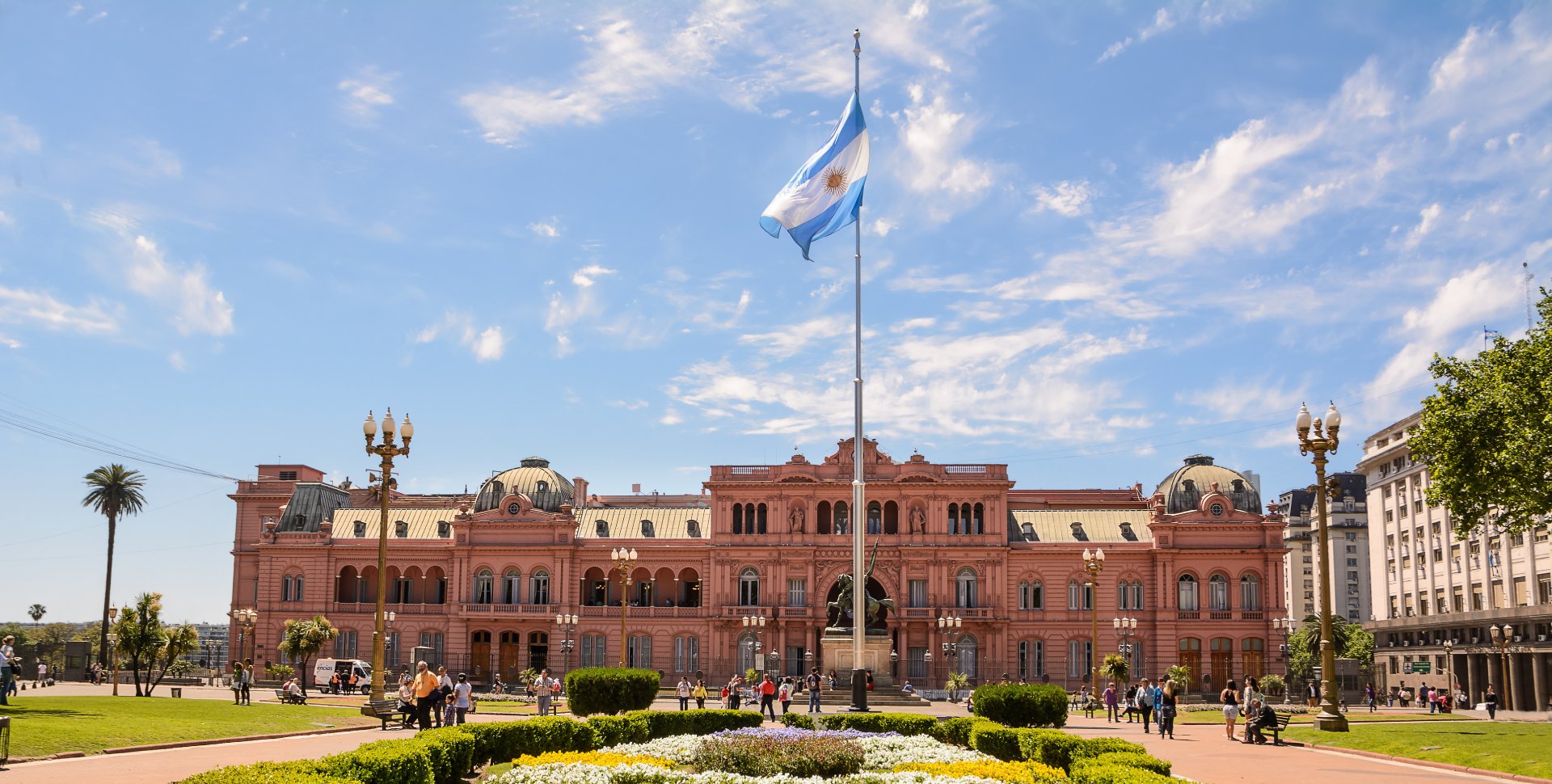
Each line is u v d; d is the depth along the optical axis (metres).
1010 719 52.03
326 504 134.00
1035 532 125.00
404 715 52.31
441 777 32.28
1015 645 120.88
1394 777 40.28
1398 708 111.56
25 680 114.31
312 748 43.53
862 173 55.34
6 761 34.34
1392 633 148.12
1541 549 116.06
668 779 31.41
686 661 122.25
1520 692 119.88
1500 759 42.38
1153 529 121.25
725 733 40.44
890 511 124.44
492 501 128.62
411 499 157.75
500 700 89.94
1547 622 113.12
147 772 33.91
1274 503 120.69
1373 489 156.38
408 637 125.56
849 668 83.56
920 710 80.56
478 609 124.31
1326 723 54.88
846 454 124.94
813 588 121.50
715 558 122.81
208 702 64.44
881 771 34.19
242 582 137.62
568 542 125.25
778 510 123.50
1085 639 120.56
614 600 129.88
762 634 120.88
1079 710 88.50
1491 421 58.44
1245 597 119.88
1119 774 28.50
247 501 142.12
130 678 120.62
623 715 46.53
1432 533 138.62
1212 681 118.12
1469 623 126.25
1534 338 59.50
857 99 55.41
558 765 32.19
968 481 122.31
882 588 125.06
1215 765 44.16
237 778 23.69
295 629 96.12
